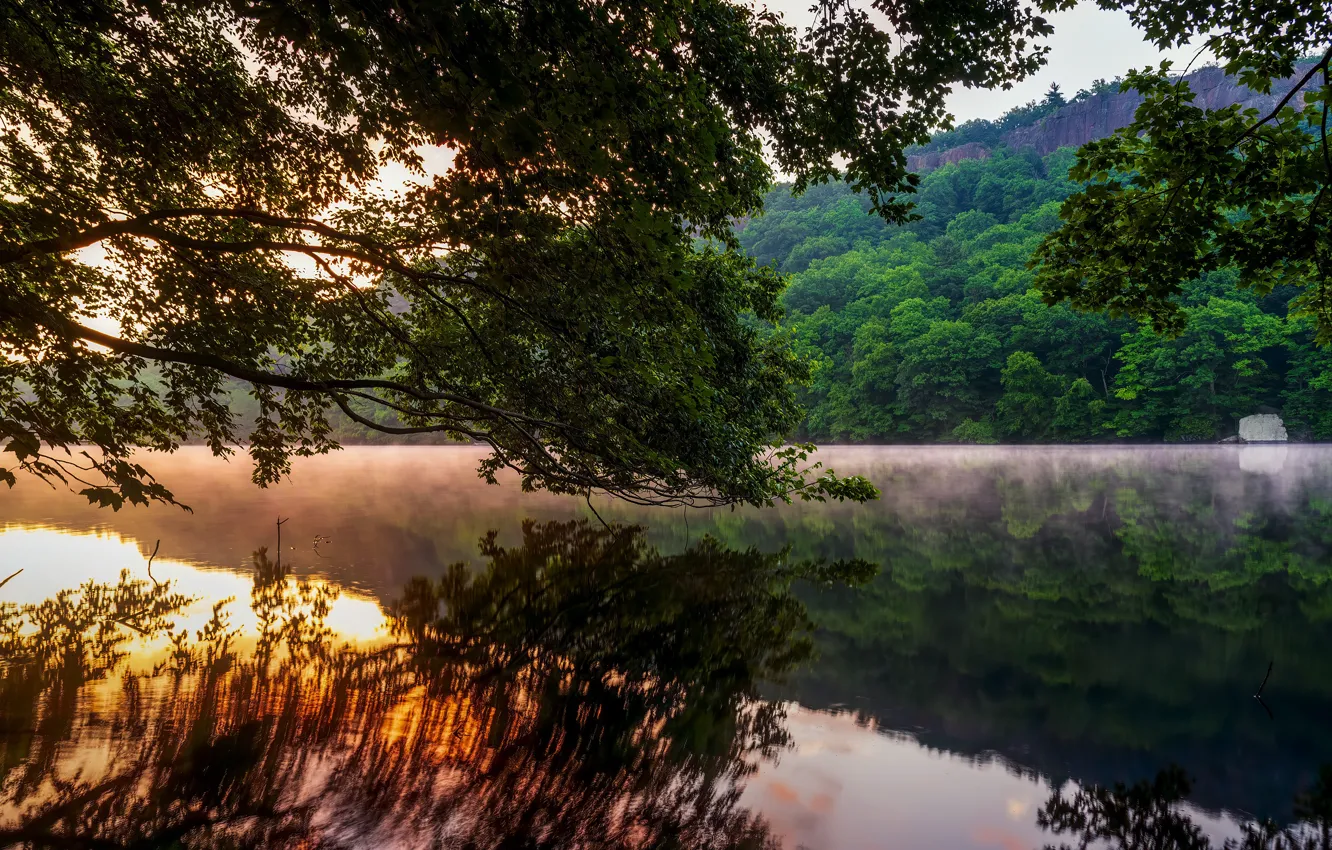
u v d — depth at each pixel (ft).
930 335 247.09
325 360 32.22
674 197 18.13
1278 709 21.63
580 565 42.75
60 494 90.68
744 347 41.34
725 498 43.83
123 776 15.43
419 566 42.06
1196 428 216.13
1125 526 59.82
